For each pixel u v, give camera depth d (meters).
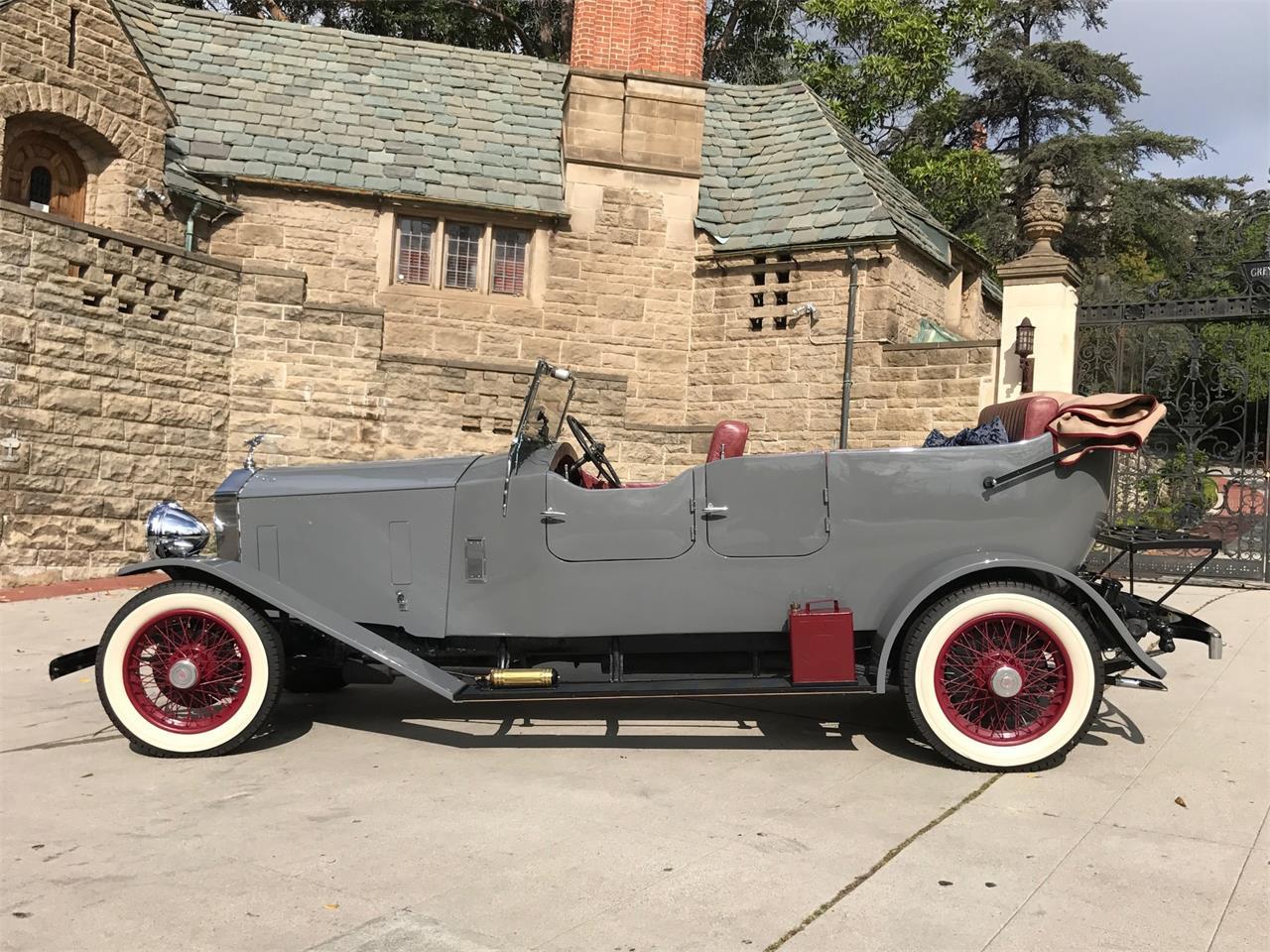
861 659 4.90
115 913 2.93
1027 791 4.13
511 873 3.25
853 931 2.85
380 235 13.43
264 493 5.02
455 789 4.12
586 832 3.62
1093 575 5.18
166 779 4.25
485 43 26.66
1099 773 4.39
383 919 2.91
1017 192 31.59
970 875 3.25
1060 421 4.59
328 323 11.93
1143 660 4.40
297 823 3.71
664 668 4.93
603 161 13.95
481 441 12.36
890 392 12.77
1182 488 10.61
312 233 13.21
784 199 14.11
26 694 5.82
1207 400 10.59
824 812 3.85
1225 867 3.34
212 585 4.75
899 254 13.27
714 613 4.69
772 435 13.59
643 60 14.18
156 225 12.05
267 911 2.95
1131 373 10.91
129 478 10.62
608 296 14.04
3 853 3.40
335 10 25.55
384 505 4.90
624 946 2.76
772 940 2.79
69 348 10.05
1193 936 2.84
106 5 11.32
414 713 5.48
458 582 4.83
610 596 4.71
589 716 5.42
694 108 14.15
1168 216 29.86
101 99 11.26
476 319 13.71
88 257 10.20
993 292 18.12
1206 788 4.17
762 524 4.66
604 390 12.69
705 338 14.12
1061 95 31.84
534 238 13.91
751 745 4.86
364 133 13.86
